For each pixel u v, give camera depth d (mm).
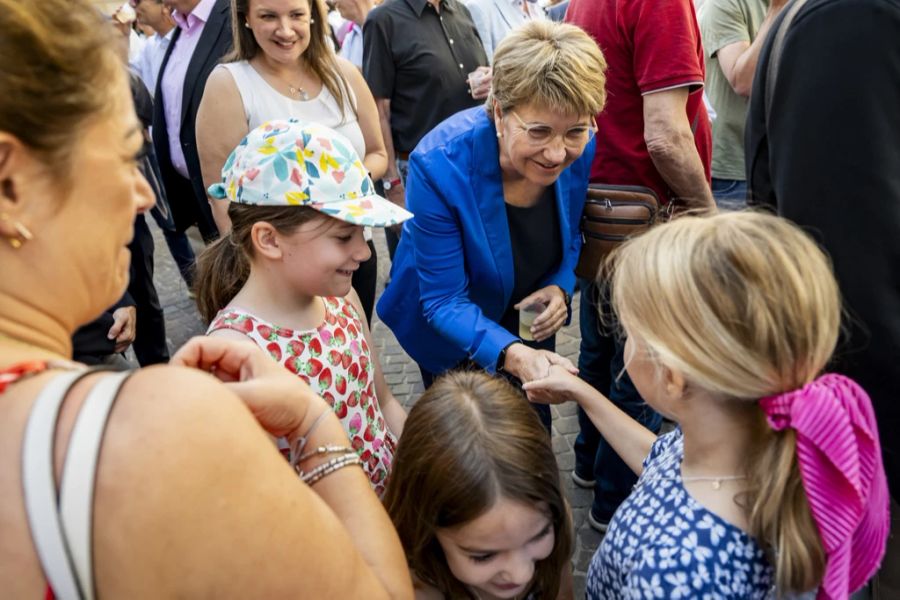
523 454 1169
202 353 920
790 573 838
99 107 596
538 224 1942
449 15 3689
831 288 876
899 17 1158
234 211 1428
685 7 1974
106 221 637
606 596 1047
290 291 1436
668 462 1075
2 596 520
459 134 1777
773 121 1328
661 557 915
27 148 560
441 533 1194
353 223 1340
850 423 825
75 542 518
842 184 1228
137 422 557
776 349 822
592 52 1633
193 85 2797
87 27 595
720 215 943
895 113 1196
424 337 2115
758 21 3227
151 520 545
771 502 844
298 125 1413
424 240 1817
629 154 2176
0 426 537
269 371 911
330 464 885
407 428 1263
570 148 1674
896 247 1228
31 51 547
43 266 604
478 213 1796
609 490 2354
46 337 622
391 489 1280
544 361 1631
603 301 1671
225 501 584
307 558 643
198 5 3002
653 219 2135
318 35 2463
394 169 3805
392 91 3678
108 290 676
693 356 854
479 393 1261
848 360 1301
